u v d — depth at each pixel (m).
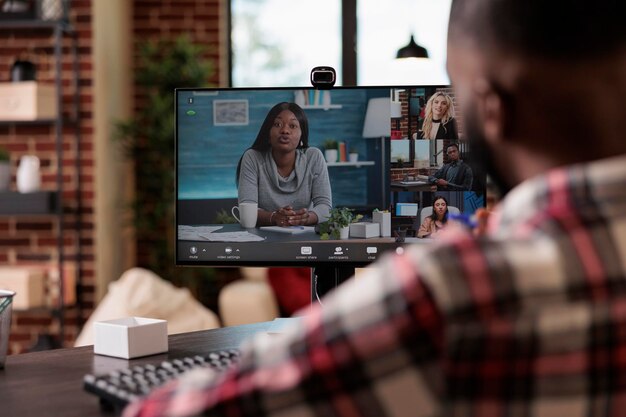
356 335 0.57
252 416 0.61
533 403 0.56
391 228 1.80
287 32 5.78
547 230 0.58
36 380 1.40
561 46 0.61
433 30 5.59
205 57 5.69
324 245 1.82
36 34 4.95
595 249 0.57
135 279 3.81
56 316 4.73
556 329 0.56
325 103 1.81
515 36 0.62
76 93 4.91
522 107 0.63
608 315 0.56
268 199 1.83
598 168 0.59
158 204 5.30
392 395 0.57
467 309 0.55
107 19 5.21
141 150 5.40
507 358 0.56
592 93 0.61
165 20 5.70
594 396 0.57
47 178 4.95
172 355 1.59
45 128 4.95
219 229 1.84
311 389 0.59
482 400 0.56
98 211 5.02
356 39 5.66
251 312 5.03
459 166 1.79
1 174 4.74
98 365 1.51
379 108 1.80
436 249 0.57
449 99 1.79
